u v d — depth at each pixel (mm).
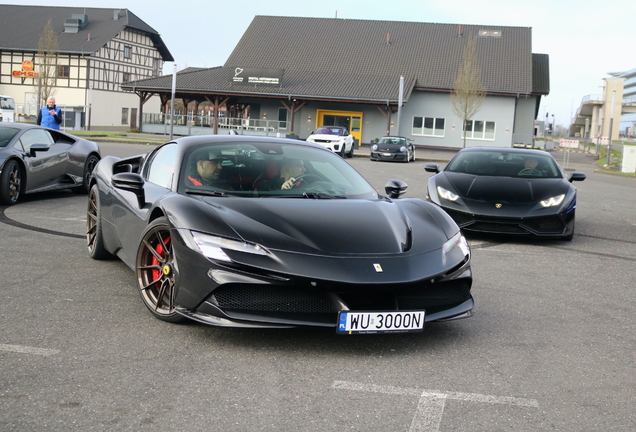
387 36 41812
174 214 3385
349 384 2793
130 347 3160
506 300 4453
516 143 41438
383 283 3072
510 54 39969
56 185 8883
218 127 37906
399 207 3865
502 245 6801
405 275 3146
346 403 2594
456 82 35688
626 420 2531
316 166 4293
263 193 3836
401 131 38531
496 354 3285
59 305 3834
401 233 3463
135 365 2926
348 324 3090
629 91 134375
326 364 3029
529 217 6711
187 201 3475
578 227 8492
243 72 36562
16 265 4809
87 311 3734
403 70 39250
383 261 3193
